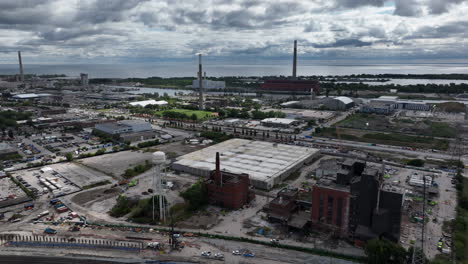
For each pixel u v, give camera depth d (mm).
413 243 111250
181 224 126938
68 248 110562
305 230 118562
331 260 102688
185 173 186000
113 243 113312
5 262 102250
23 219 131250
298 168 190750
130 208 140625
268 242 112688
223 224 126562
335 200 117250
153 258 104500
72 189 161500
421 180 164875
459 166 190375
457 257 103500
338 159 194375
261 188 162000
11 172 185750
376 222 109750
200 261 102562
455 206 139875
